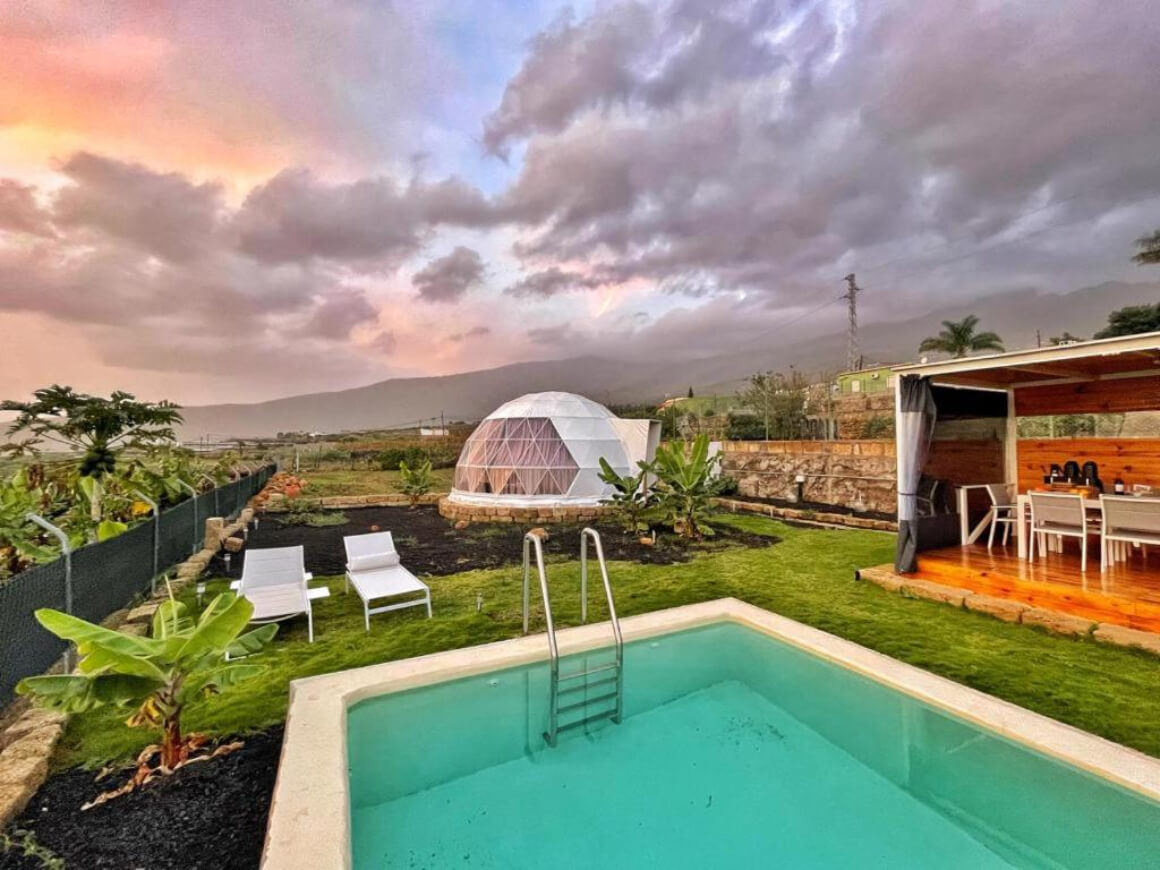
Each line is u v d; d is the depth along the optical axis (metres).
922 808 3.14
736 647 5.24
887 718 4.07
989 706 3.67
